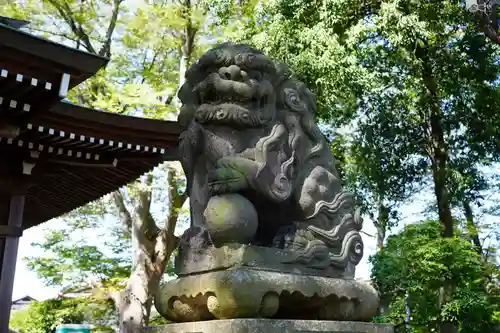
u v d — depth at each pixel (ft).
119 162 23.80
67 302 58.39
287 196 10.53
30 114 17.61
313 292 10.10
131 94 35.06
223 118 10.66
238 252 9.71
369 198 39.93
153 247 46.78
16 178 20.76
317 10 33.27
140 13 35.42
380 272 35.88
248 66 10.71
